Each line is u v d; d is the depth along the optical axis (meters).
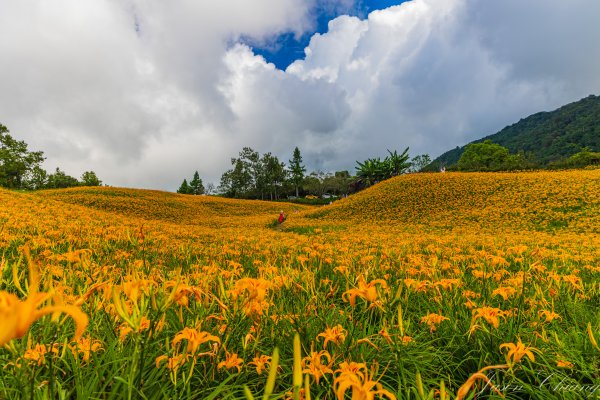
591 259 5.20
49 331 1.40
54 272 2.14
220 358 1.62
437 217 23.36
